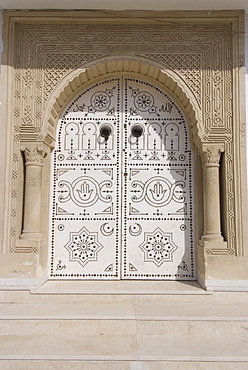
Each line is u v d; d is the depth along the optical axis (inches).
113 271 153.8
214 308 123.3
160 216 156.3
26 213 142.9
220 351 97.0
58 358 92.0
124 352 95.8
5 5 145.3
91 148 159.8
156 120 161.2
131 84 162.2
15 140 144.9
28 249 138.3
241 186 141.3
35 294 131.6
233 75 146.4
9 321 111.3
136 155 159.2
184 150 159.6
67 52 149.4
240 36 147.4
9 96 144.8
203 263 139.9
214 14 147.4
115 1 141.1
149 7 145.5
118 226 156.1
